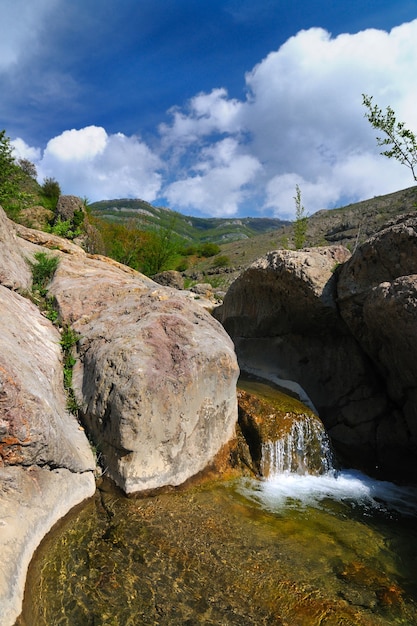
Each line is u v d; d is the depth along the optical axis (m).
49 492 4.45
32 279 8.02
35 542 3.95
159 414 5.48
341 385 9.52
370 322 8.21
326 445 7.84
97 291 7.61
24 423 4.17
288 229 57.47
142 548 4.45
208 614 3.76
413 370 7.86
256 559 4.54
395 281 7.27
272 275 9.95
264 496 6.19
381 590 4.31
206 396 6.20
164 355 5.98
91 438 5.67
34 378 4.89
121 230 27.66
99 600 3.74
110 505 5.05
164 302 7.13
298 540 5.04
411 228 7.34
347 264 8.82
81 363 6.37
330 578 4.42
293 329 10.52
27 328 6.05
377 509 6.41
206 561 4.39
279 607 3.92
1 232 7.23
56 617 3.50
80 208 18.41
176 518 5.05
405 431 8.66
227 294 12.91
